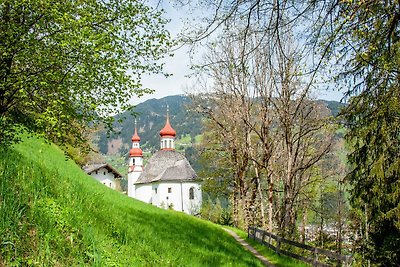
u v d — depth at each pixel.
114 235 11.00
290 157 27.55
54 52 12.10
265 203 37.38
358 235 25.34
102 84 13.33
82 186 14.98
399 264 16.72
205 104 36.25
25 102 11.98
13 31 11.55
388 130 15.77
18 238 7.49
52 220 8.74
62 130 12.38
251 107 31.61
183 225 20.12
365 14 8.04
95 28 13.62
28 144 18.59
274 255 19.81
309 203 36.94
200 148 44.25
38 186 9.88
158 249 11.62
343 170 30.61
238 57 7.98
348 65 10.38
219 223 49.34
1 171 9.54
